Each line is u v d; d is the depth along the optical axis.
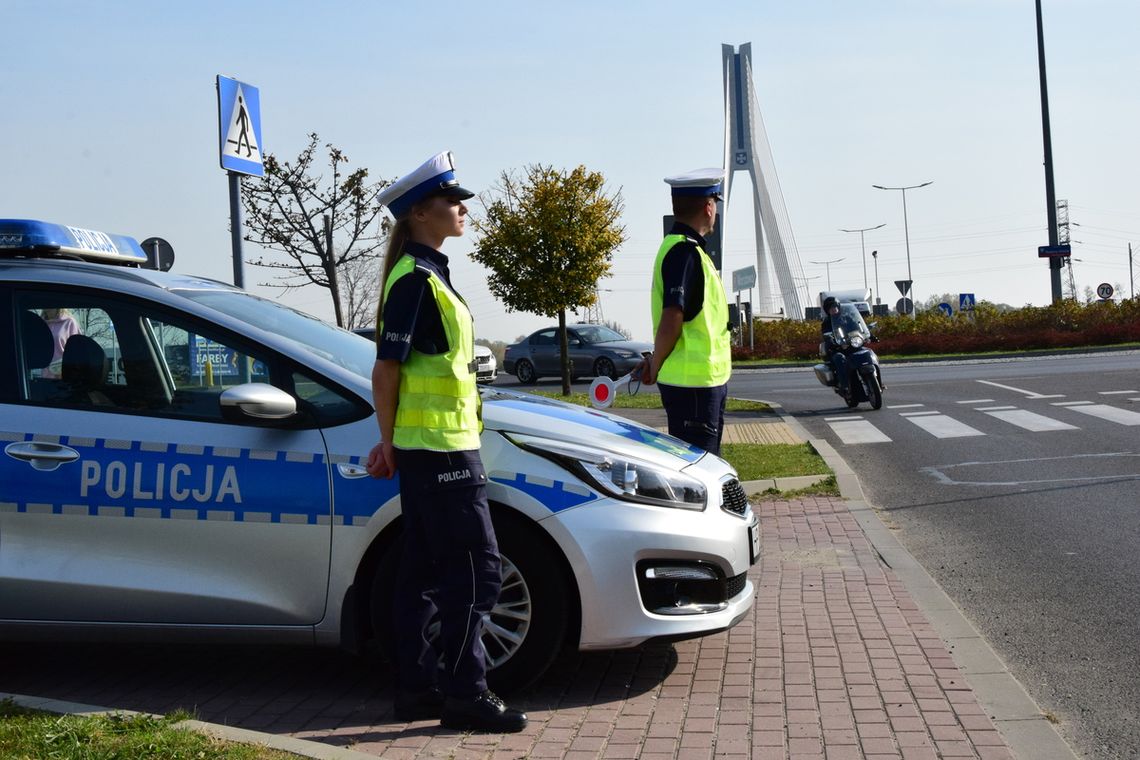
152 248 13.65
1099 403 17.22
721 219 9.66
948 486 10.58
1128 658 5.39
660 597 4.87
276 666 5.45
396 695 4.74
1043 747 4.21
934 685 4.91
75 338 5.09
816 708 4.66
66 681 5.26
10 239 5.39
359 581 4.80
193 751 3.85
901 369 30.16
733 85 79.12
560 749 4.26
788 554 7.83
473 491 4.39
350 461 4.78
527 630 4.77
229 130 8.62
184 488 4.85
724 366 6.28
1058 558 7.44
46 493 4.91
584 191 24.20
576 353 30.67
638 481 4.88
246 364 4.97
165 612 4.85
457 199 4.45
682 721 4.56
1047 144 38.66
